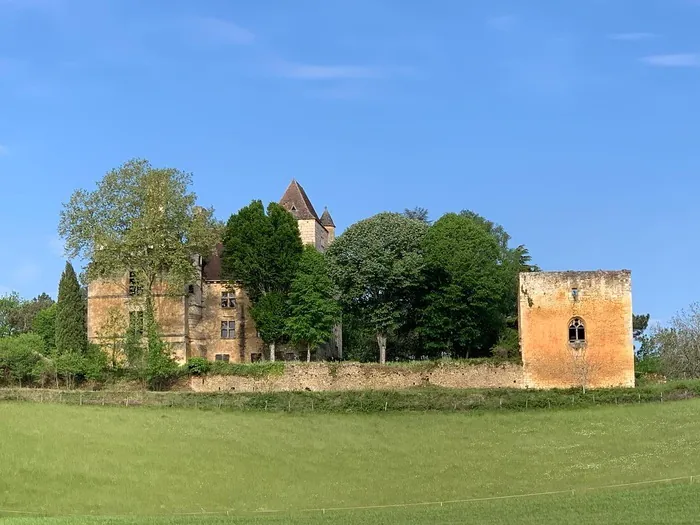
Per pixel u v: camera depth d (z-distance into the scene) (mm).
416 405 67438
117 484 48438
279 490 48312
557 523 37031
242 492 47844
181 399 68625
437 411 66750
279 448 57000
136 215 80938
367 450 56906
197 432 60000
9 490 46531
